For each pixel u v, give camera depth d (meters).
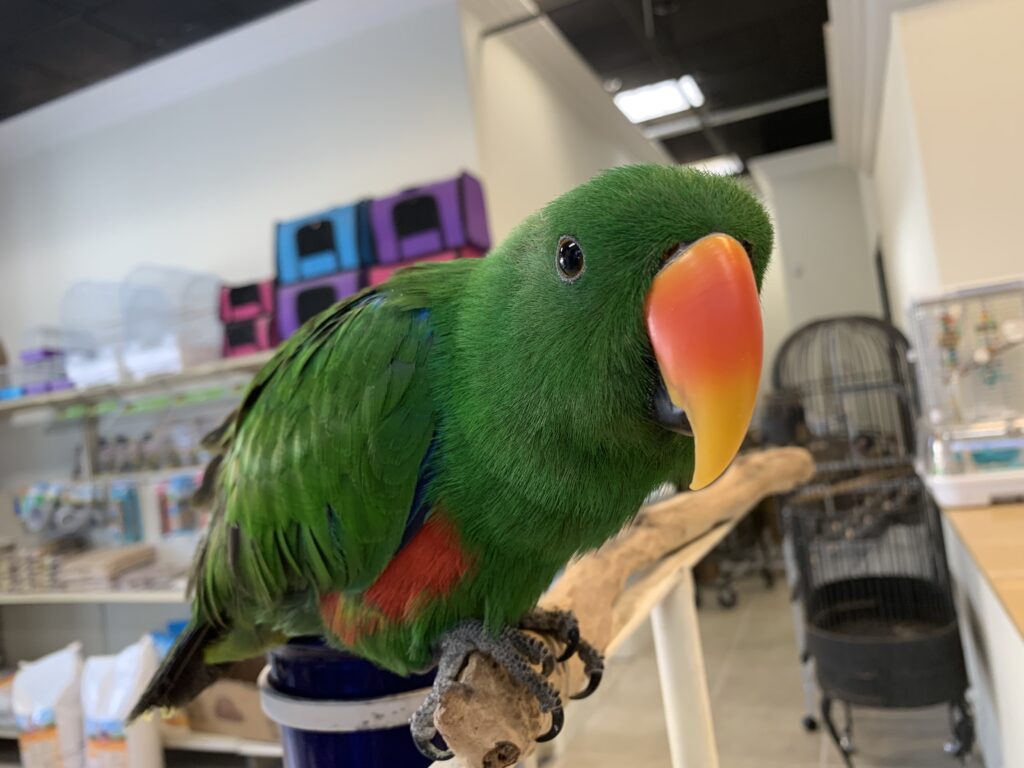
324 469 0.71
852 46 2.62
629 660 3.06
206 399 2.71
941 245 2.00
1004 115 1.95
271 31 2.62
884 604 2.20
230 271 2.94
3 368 2.98
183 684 0.96
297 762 0.86
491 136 2.75
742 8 2.95
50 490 2.96
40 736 2.50
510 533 0.64
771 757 2.24
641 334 0.50
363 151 2.72
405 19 2.65
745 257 0.49
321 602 0.77
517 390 0.58
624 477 0.59
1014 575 1.12
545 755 2.22
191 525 2.73
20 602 3.21
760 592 4.00
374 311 0.73
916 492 2.28
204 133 2.98
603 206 0.50
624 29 3.07
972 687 2.07
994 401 1.82
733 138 4.80
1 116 2.44
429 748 0.68
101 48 1.87
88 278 3.21
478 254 2.27
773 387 3.24
